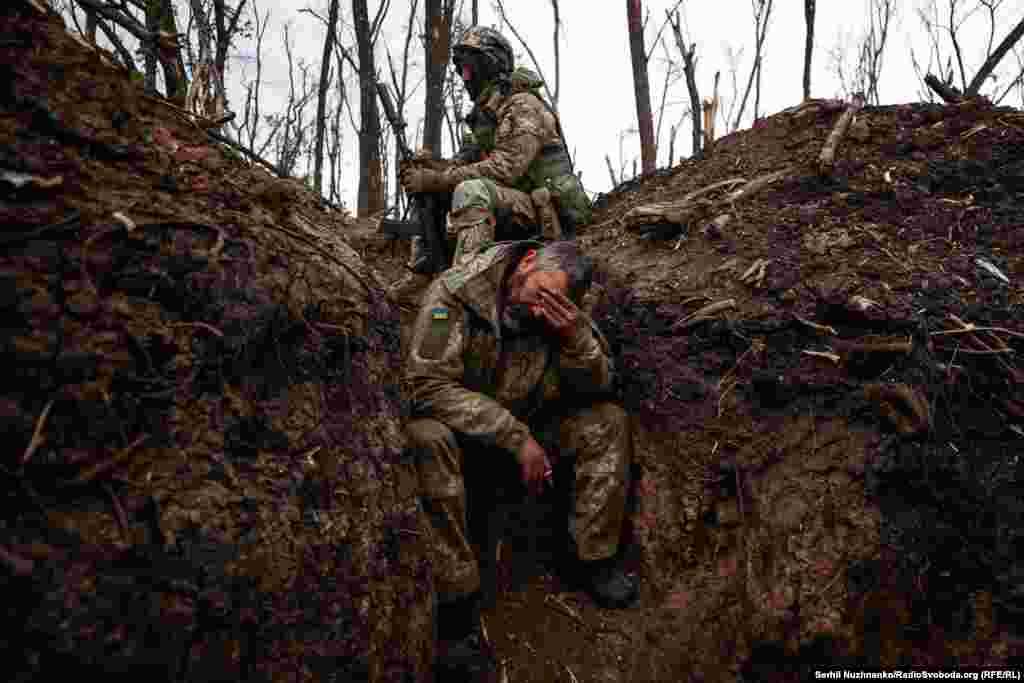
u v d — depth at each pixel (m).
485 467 2.57
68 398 1.28
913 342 2.41
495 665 2.18
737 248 3.09
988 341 2.41
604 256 3.54
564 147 3.87
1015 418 2.29
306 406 1.69
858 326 2.54
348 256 2.20
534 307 2.33
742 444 2.50
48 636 1.11
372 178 5.98
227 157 2.01
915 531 2.14
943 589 2.09
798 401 2.47
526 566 2.49
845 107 3.83
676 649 2.25
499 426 2.19
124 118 1.76
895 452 2.22
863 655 2.05
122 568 1.23
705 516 2.47
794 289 2.73
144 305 1.47
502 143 3.58
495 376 2.41
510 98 3.71
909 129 3.67
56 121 1.57
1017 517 2.14
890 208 3.14
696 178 4.07
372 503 1.76
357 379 1.89
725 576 2.35
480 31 3.87
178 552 1.31
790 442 2.41
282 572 1.46
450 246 3.59
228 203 1.83
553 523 2.60
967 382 2.35
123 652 1.18
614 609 2.38
